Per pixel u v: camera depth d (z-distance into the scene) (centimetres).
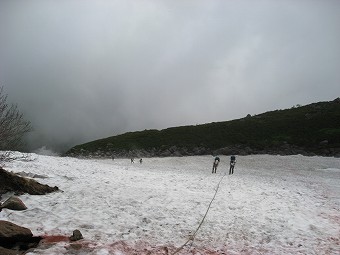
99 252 598
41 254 566
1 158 1102
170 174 2284
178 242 724
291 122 8244
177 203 1095
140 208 972
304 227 917
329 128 7350
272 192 1552
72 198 1005
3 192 928
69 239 659
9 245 604
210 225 873
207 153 7312
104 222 798
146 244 689
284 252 709
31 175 1298
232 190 1524
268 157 5647
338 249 748
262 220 966
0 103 971
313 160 5028
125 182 1488
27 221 744
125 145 8350
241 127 8544
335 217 1076
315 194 1612
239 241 766
